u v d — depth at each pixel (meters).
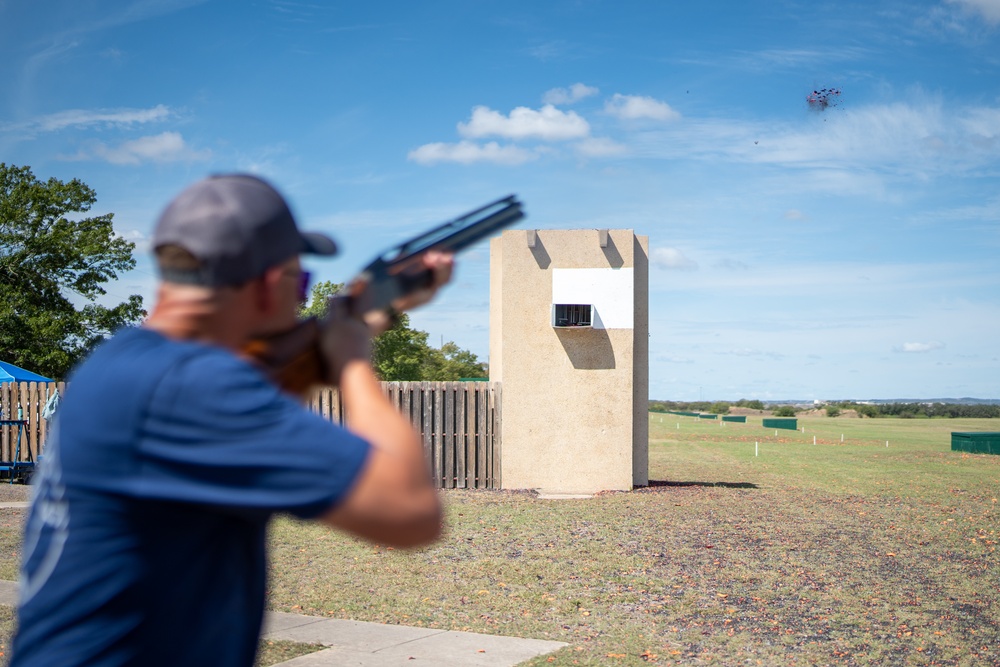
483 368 77.00
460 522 14.06
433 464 18.91
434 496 1.52
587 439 18.67
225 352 1.53
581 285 18.72
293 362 1.65
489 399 18.97
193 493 1.46
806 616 8.88
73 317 43.94
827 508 16.53
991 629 8.53
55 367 42.84
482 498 17.14
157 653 1.52
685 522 14.30
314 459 1.44
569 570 10.69
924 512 16.39
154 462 1.46
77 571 1.50
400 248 1.80
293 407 1.50
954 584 10.42
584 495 18.06
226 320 1.60
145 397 1.47
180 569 1.52
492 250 20.64
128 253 46.22
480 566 10.83
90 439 1.49
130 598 1.50
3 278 45.12
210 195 1.57
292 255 1.64
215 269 1.54
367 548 11.91
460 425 18.95
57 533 1.53
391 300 1.76
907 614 9.02
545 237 18.78
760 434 50.62
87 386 1.54
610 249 18.73
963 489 20.75
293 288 1.68
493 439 18.91
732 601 9.39
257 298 1.62
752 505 16.55
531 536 12.88
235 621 1.61
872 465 28.06
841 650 7.75
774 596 9.63
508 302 18.80
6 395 21.66
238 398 1.47
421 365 63.81
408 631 7.87
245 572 1.64
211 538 1.54
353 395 1.59
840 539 13.16
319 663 6.84
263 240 1.57
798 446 38.97
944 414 127.62
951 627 8.58
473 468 18.88
